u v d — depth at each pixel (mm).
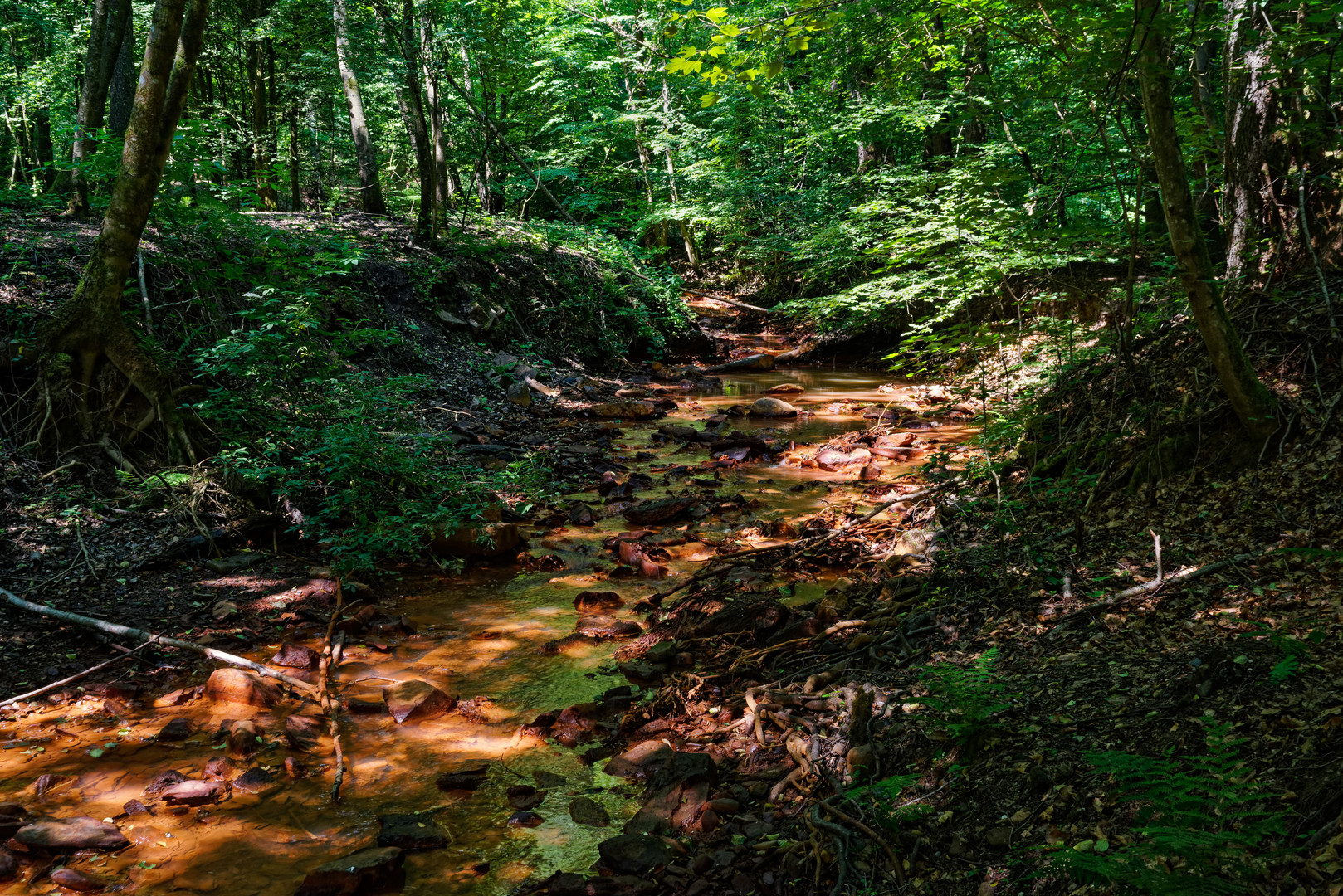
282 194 23188
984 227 9883
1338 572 4406
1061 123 9031
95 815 4020
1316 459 5527
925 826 3410
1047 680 4211
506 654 5891
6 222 10055
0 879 3521
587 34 24891
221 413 8148
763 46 5422
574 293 18281
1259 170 7309
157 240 10031
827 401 15789
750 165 25875
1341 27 6715
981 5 6312
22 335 7809
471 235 17422
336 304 12359
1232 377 5906
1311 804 2775
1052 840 3018
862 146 21656
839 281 20328
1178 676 3855
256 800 4184
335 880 3455
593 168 30219
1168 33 5117
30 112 23062
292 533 7715
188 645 5598
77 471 7273
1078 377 8039
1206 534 5406
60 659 5578
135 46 20594
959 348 8219
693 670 5469
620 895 3398
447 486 8625
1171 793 2684
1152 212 10680
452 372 13633
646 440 12633
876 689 4605
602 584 7184
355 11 18266
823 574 7035
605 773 4402
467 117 20266
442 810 4113
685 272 28641
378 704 5133
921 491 8469
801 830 3621
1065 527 6324
